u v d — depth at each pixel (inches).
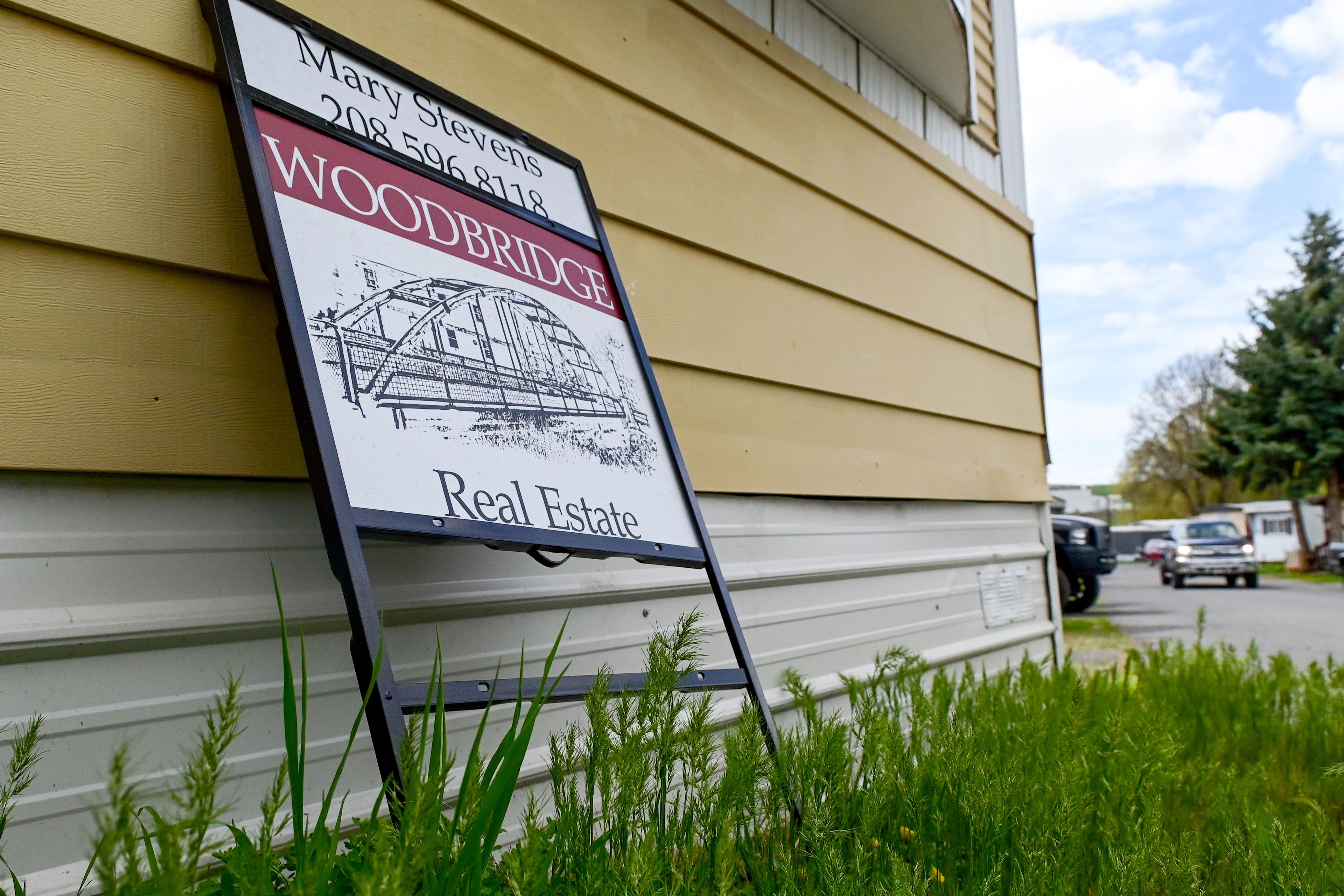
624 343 67.0
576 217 68.8
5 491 44.4
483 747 64.4
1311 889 51.4
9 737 43.2
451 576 62.9
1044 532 166.7
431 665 61.6
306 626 54.8
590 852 39.3
